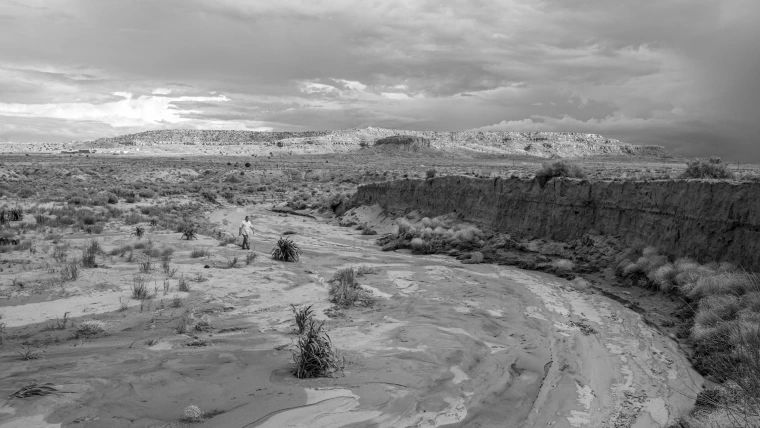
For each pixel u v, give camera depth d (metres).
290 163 139.12
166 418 7.57
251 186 74.50
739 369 8.62
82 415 7.41
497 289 18.42
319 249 28.36
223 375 9.35
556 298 17.23
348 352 11.16
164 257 20.20
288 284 17.62
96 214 34.28
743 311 11.83
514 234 26.77
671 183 18.69
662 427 8.33
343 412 8.16
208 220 39.62
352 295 16.28
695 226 17.00
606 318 14.85
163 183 71.75
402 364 10.45
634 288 17.72
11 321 12.17
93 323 11.69
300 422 7.74
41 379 8.57
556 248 23.70
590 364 11.16
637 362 11.30
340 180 83.00
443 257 26.08
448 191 34.41
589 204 23.41
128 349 10.60
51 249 20.61
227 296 15.55
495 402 9.08
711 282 14.16
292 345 11.30
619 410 8.98
